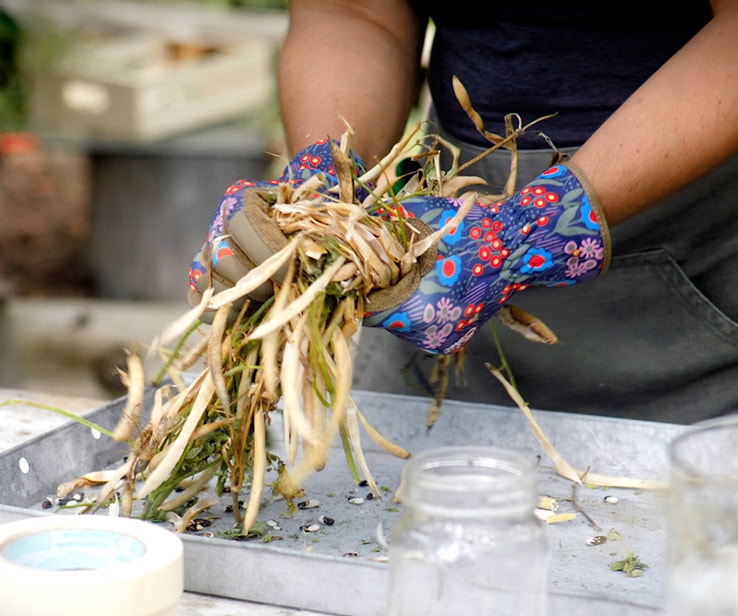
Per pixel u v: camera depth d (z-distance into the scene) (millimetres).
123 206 4070
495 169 1256
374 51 1208
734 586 567
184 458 901
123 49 4910
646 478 1019
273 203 862
